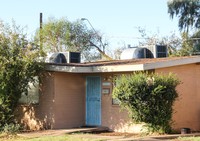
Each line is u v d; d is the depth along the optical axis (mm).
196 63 19422
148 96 16438
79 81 20766
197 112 19344
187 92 19000
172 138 15922
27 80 19516
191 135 16750
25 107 20953
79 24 48906
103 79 20094
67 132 17781
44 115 20047
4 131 18266
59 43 47594
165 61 18031
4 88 19141
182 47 41969
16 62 19062
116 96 16828
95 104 20391
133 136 16797
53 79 19703
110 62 21203
